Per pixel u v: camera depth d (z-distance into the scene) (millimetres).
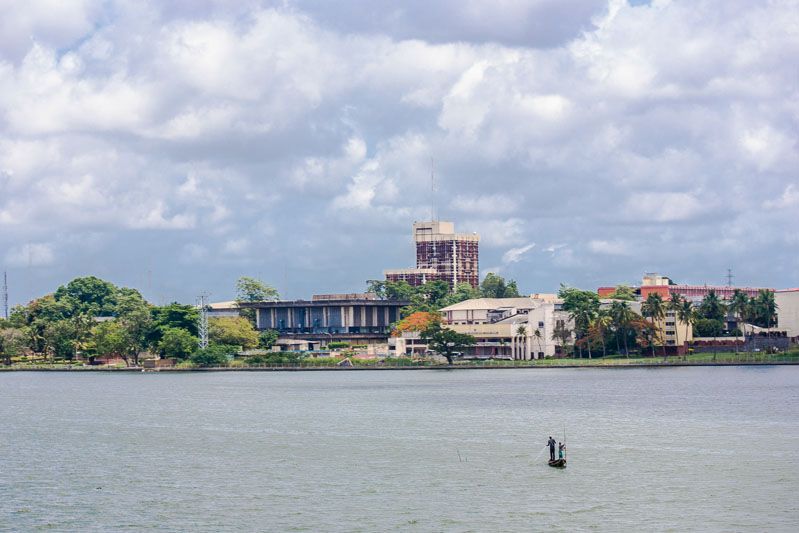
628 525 130625
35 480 163250
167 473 168500
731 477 158125
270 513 138750
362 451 189500
